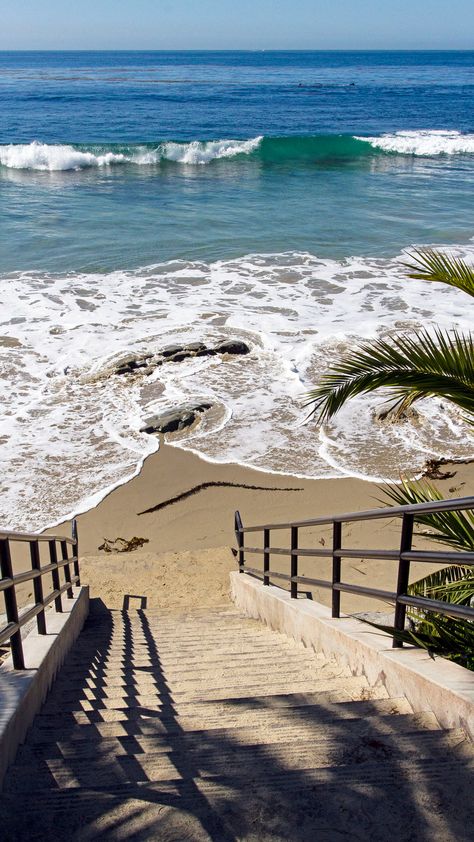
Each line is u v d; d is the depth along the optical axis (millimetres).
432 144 37688
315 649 5113
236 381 12773
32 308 15727
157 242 20531
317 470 10305
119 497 9812
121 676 4719
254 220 23047
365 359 4664
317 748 2764
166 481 10117
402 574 3684
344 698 3582
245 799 2422
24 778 2734
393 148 37750
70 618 5711
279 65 169000
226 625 6949
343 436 11141
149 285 17234
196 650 5641
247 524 9312
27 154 32125
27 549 9055
